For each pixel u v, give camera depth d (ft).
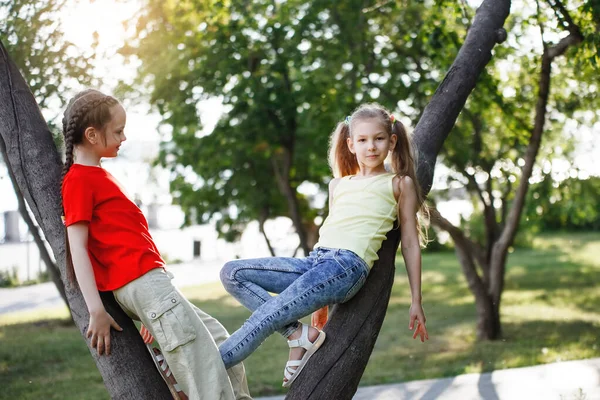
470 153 29.96
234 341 8.58
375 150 9.32
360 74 30.71
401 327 34.04
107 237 8.16
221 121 32.96
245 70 31.86
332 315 9.19
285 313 8.60
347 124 10.25
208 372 8.21
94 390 21.76
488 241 30.53
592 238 86.38
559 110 28.07
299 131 36.83
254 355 27.43
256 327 8.59
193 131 35.09
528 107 27.61
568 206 35.91
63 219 8.38
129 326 8.42
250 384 22.30
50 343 30.09
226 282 9.31
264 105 31.22
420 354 27.09
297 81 32.50
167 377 8.44
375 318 9.07
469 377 21.76
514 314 36.40
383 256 9.38
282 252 74.64
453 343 29.17
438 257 79.56
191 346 8.18
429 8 28.86
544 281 51.44
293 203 36.09
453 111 10.87
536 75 26.45
